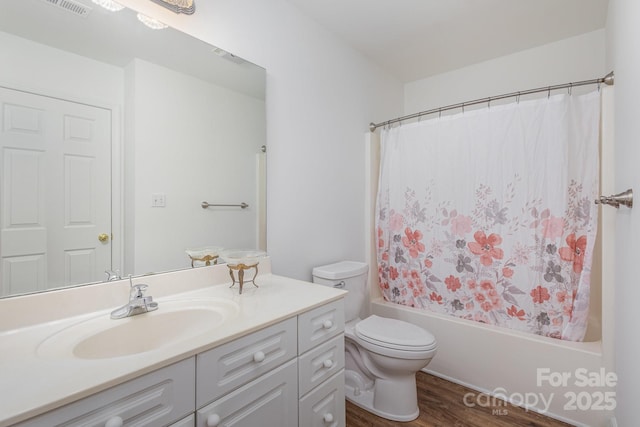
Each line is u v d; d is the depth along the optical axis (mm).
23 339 897
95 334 947
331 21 2043
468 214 2014
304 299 1255
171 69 1345
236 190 1590
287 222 1853
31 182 1006
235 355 929
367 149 2500
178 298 1277
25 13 1001
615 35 1474
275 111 1775
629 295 1093
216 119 1502
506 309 1888
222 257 1470
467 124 2020
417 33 2195
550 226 1727
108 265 1168
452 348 2029
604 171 1558
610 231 1530
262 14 1703
